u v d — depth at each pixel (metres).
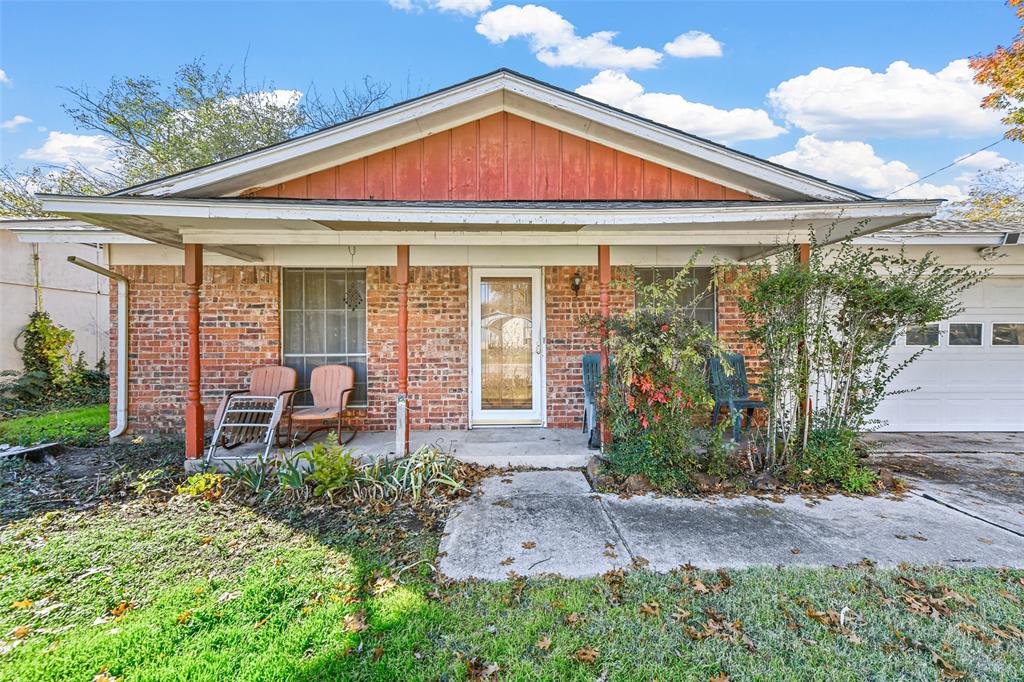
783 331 4.62
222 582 2.96
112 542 3.52
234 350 6.58
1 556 3.30
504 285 6.86
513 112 5.34
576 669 2.19
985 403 7.00
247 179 5.09
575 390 6.80
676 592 2.81
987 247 6.84
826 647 2.33
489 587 2.86
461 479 4.82
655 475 4.53
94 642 2.37
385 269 6.71
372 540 3.53
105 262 6.47
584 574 3.03
